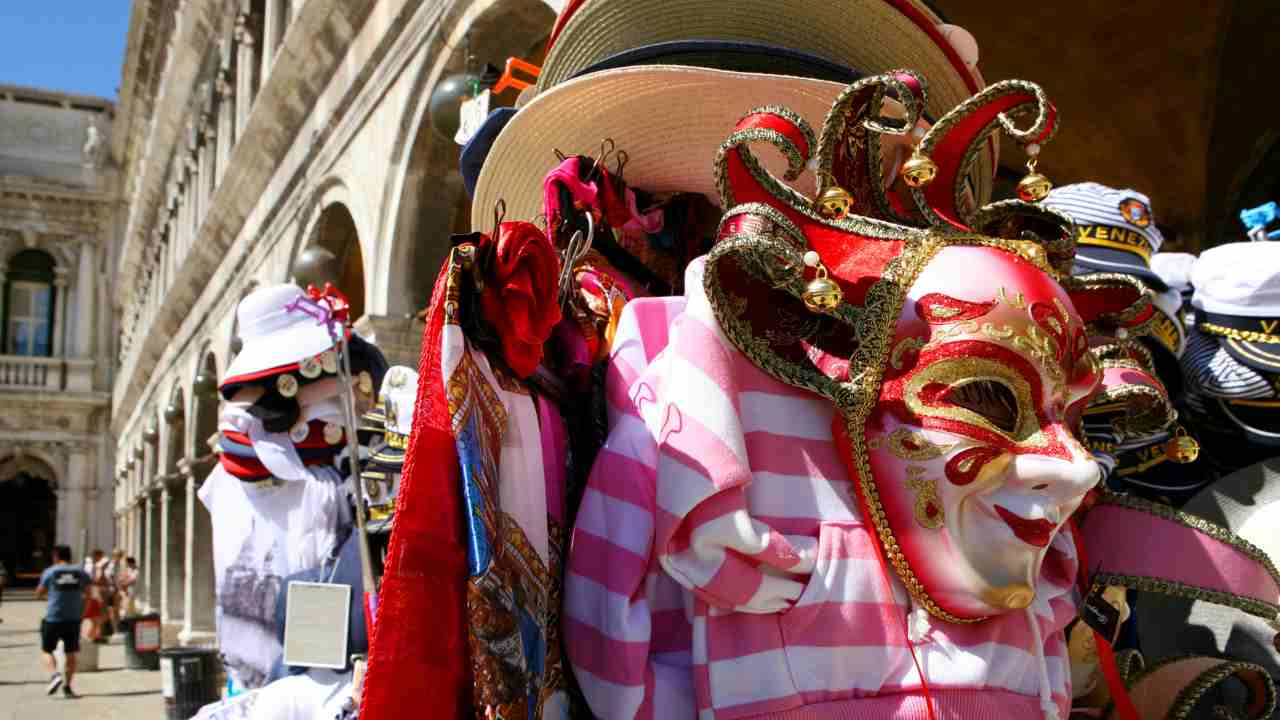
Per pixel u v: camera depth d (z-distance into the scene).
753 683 1.07
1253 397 1.85
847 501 1.13
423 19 5.44
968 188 1.42
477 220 1.69
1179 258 2.09
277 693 1.75
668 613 1.16
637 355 1.25
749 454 1.13
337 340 1.95
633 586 1.11
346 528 1.96
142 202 22.00
